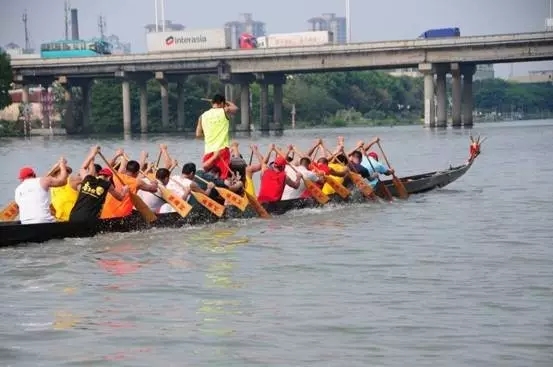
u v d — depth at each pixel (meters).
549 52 184.25
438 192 58.56
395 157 102.25
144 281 29.83
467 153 106.56
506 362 20.83
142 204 39.84
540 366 20.55
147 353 21.77
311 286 28.78
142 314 25.36
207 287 28.78
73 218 37.94
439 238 38.50
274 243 37.50
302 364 20.88
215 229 41.31
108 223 38.81
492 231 40.31
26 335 23.31
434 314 24.94
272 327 23.83
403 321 24.23
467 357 21.20
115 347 22.23
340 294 27.55
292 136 186.00
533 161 89.38
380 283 29.09
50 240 37.19
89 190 38.12
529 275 29.91
